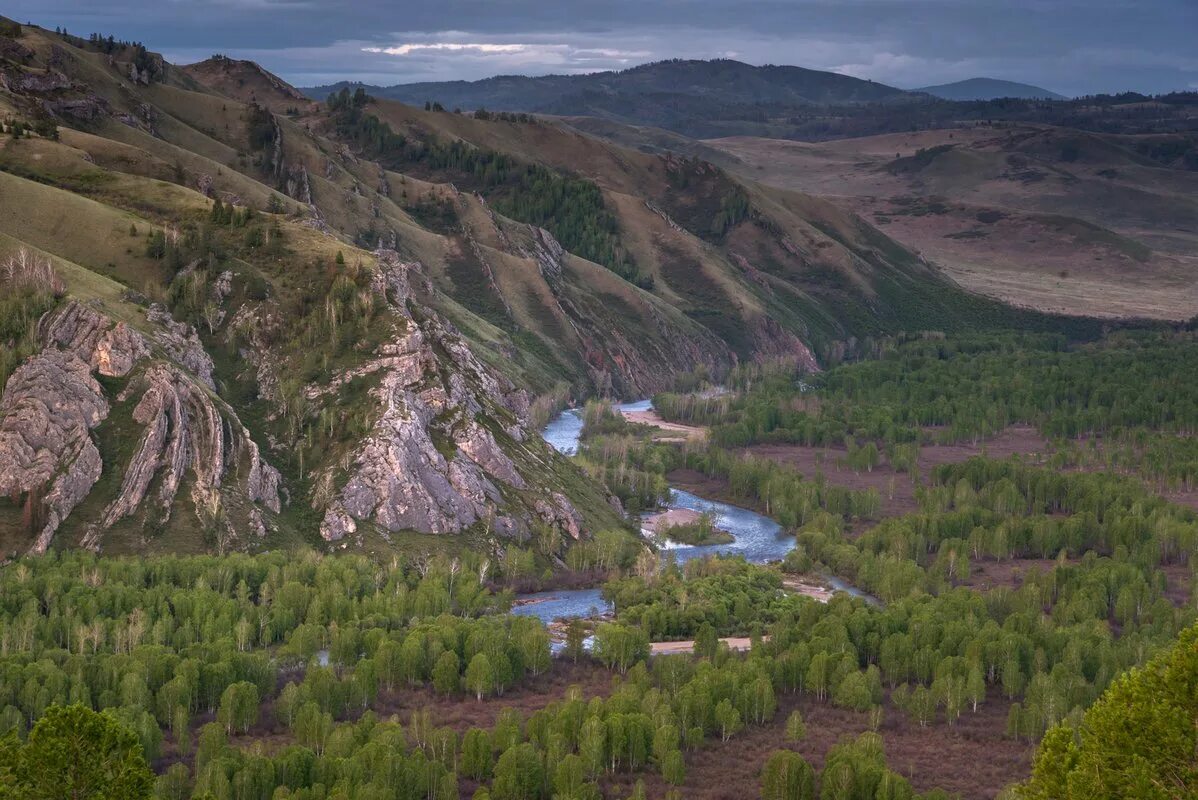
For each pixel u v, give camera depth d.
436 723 165.38
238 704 159.62
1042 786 107.69
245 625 185.88
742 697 172.50
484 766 150.38
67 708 108.62
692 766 158.88
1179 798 100.50
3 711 150.75
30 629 174.88
